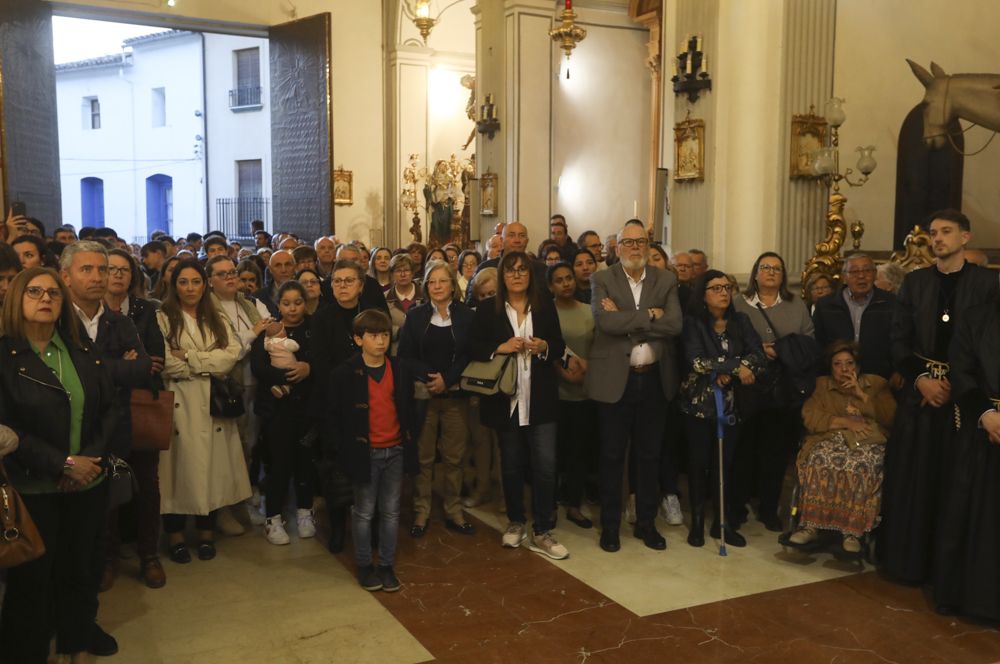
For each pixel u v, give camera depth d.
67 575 3.26
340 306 4.97
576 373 5.05
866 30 8.17
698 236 7.34
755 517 5.42
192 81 22.44
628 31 13.78
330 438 4.23
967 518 3.92
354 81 16.23
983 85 7.51
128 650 3.57
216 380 4.63
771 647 3.63
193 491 4.54
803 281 6.56
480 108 12.47
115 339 3.83
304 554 4.73
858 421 4.61
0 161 11.83
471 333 4.73
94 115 24.52
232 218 20.45
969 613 3.85
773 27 6.85
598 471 5.76
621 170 13.95
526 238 6.26
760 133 6.95
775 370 4.85
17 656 3.12
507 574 4.43
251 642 3.65
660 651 3.59
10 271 3.68
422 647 3.62
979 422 3.90
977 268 4.15
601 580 4.35
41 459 3.01
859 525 4.38
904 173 8.41
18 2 12.09
